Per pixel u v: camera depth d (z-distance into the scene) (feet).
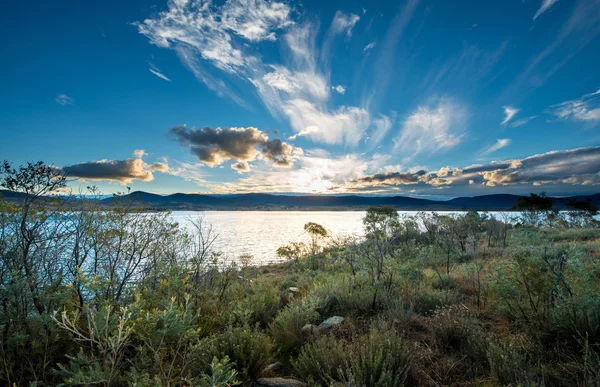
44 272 12.42
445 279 22.29
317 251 70.18
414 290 19.04
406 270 23.98
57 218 13.00
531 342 11.12
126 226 15.53
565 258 14.44
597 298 10.99
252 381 10.48
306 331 13.76
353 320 15.38
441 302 16.65
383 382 8.89
